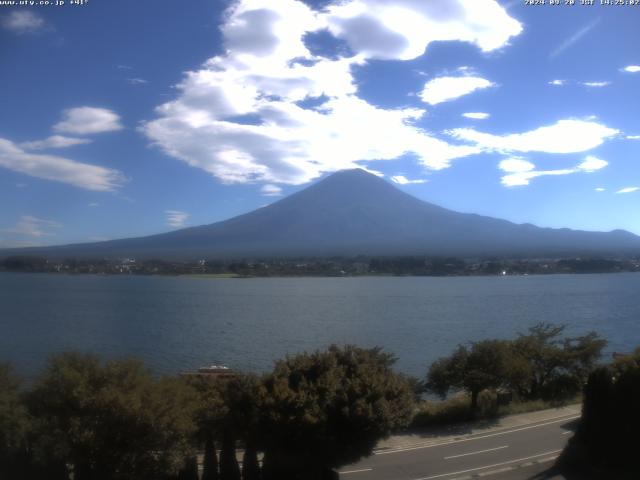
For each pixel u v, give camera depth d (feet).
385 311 465.06
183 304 533.14
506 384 130.21
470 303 536.01
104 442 65.51
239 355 260.21
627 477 78.74
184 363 239.09
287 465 74.69
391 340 306.96
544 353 141.49
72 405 68.03
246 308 491.31
